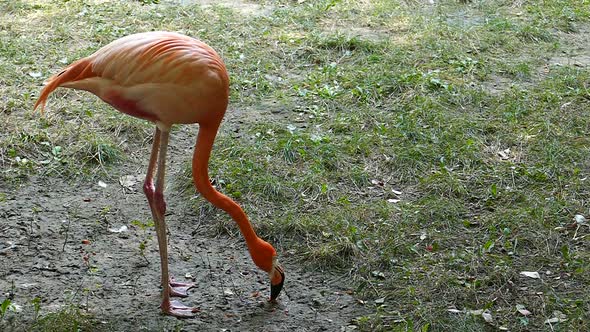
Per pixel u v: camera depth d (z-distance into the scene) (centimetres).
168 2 1323
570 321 606
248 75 1063
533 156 868
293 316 618
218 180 802
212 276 666
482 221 746
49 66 1057
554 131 917
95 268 668
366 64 1104
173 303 621
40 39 1138
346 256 694
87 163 839
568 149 875
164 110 574
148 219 750
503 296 641
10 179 800
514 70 1088
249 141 893
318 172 823
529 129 925
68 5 1275
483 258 688
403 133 904
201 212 756
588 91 1023
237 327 601
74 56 1083
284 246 714
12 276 653
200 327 598
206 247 710
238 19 1251
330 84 1044
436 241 713
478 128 925
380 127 920
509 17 1295
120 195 791
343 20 1273
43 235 713
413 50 1157
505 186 809
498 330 601
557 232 728
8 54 1077
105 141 866
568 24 1276
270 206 770
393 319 613
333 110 976
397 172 836
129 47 574
